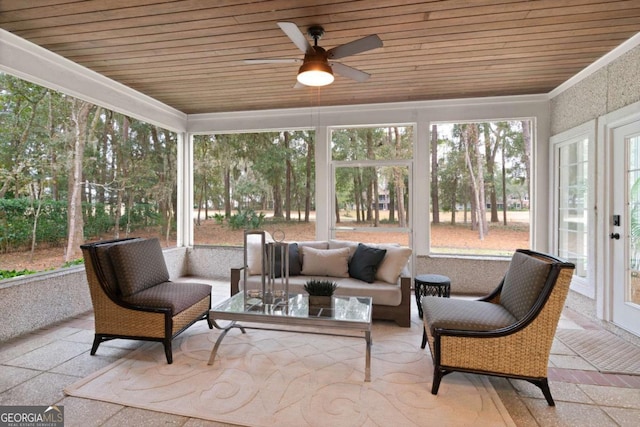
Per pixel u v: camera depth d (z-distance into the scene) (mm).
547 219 4086
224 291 4297
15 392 1989
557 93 3885
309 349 2588
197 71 3449
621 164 2922
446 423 1718
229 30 2623
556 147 3959
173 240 5148
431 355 2316
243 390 2008
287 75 3543
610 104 2994
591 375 2234
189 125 5129
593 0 2189
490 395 1972
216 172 5234
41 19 2455
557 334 2924
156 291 2635
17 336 2805
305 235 4910
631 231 2834
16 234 2990
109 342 2721
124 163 4297
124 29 2607
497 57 3072
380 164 4543
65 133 3492
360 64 3227
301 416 1766
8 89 2920
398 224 4520
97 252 2494
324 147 4680
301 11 2342
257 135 5102
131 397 1935
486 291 4137
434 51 2955
